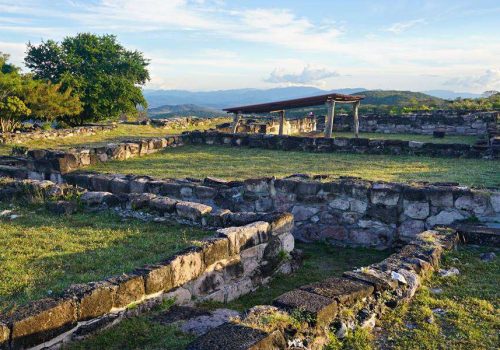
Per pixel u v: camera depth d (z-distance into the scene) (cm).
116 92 3106
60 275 465
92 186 898
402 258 504
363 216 716
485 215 653
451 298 448
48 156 1205
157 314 414
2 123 2298
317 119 2650
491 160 1237
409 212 689
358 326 375
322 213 743
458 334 381
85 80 3030
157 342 365
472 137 2025
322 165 1191
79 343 359
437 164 1170
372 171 1070
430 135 2161
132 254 530
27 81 2477
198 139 1684
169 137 1590
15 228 640
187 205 677
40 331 336
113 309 388
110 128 2166
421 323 397
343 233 729
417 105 3183
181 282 453
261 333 305
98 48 3203
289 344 319
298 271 611
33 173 1085
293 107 1700
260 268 559
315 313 347
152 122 2461
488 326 394
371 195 708
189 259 461
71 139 1889
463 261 540
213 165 1223
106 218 704
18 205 777
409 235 691
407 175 997
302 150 1498
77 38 3178
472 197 657
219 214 643
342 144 1446
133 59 3412
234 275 519
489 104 2808
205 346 291
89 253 536
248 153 1451
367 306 399
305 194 752
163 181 859
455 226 633
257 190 786
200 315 418
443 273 500
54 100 2480
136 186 858
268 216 605
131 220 693
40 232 620
